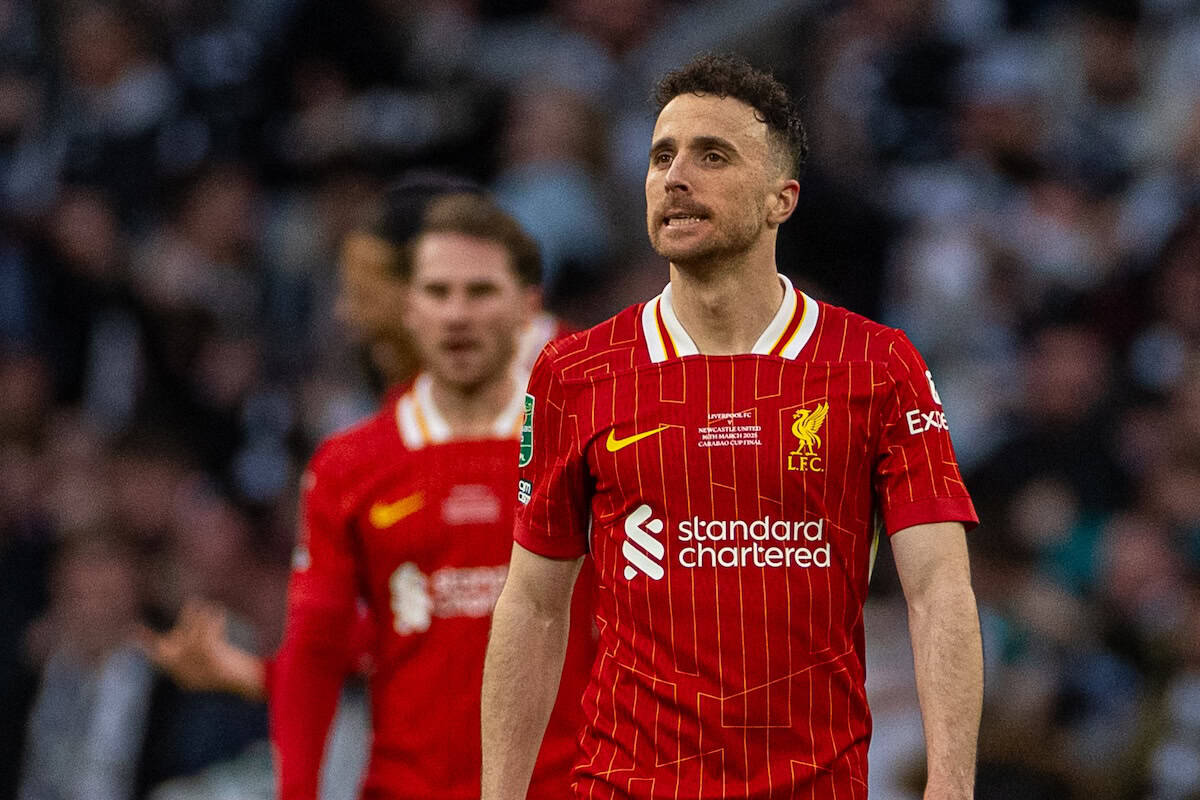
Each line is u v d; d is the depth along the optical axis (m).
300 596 17.34
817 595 11.27
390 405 17.88
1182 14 38.81
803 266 35.69
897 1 38.66
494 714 12.03
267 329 35.97
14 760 26.73
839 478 11.27
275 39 39.41
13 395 33.06
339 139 37.75
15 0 42.53
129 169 37.88
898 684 18.66
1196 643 23.02
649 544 11.41
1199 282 32.84
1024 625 24.83
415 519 17.12
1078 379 30.89
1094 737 24.77
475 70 39.34
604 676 11.66
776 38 39.59
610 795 11.48
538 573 12.03
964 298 34.34
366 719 25.45
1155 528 27.89
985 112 37.19
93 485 30.83
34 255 36.12
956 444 32.44
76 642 26.48
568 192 34.53
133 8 40.19
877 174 37.22
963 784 10.80
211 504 31.56
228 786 25.20
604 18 39.97
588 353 11.77
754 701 11.24
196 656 17.92
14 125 39.78
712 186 11.28
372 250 18.50
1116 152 37.75
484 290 16.94
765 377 11.37
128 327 35.44
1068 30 39.06
